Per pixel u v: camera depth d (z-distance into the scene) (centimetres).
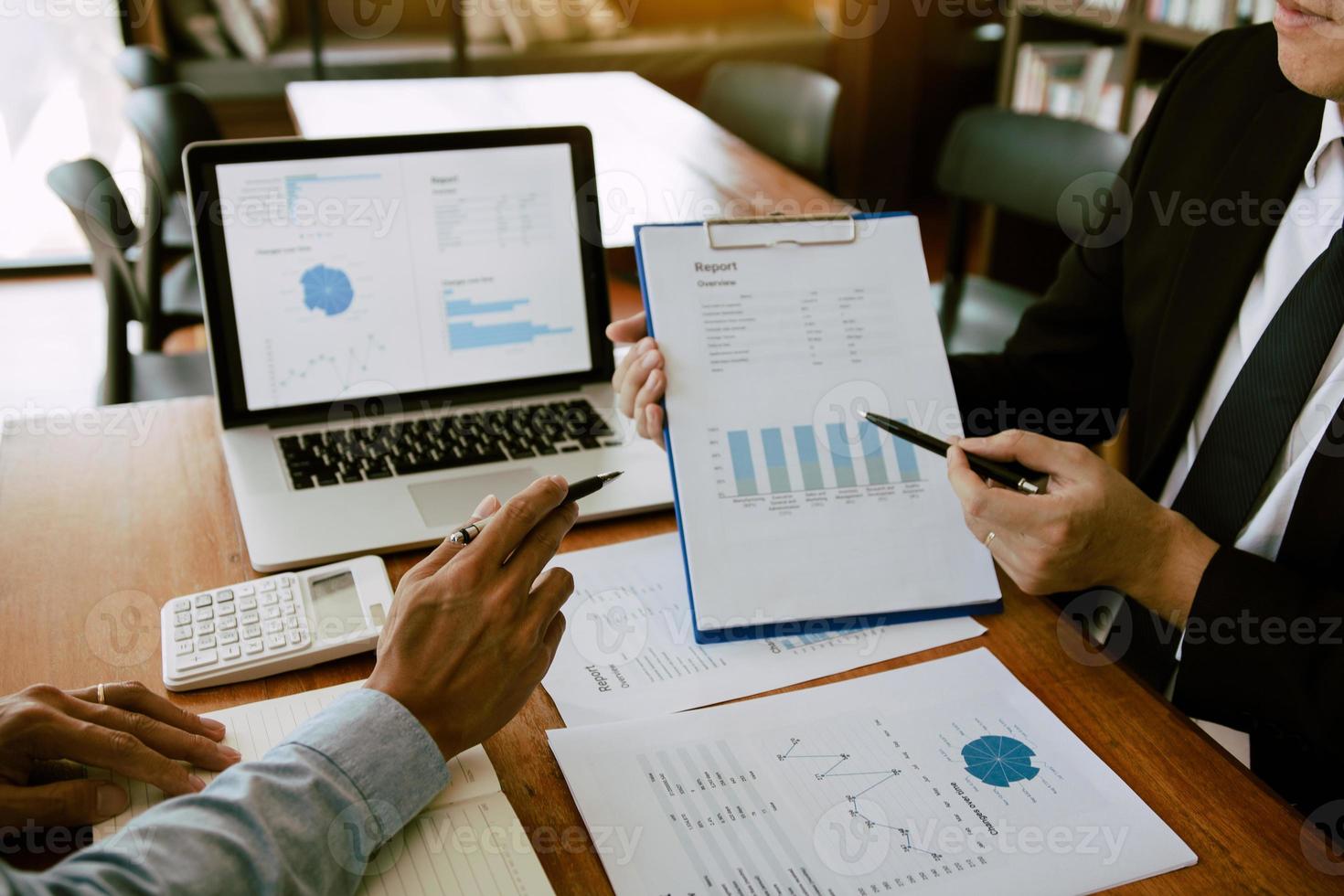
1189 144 108
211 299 103
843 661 81
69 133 356
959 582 87
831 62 442
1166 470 107
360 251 107
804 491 87
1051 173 215
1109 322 119
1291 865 65
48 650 78
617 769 69
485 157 109
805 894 61
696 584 83
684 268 90
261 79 374
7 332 313
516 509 68
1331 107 93
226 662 76
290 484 99
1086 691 79
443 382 112
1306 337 91
